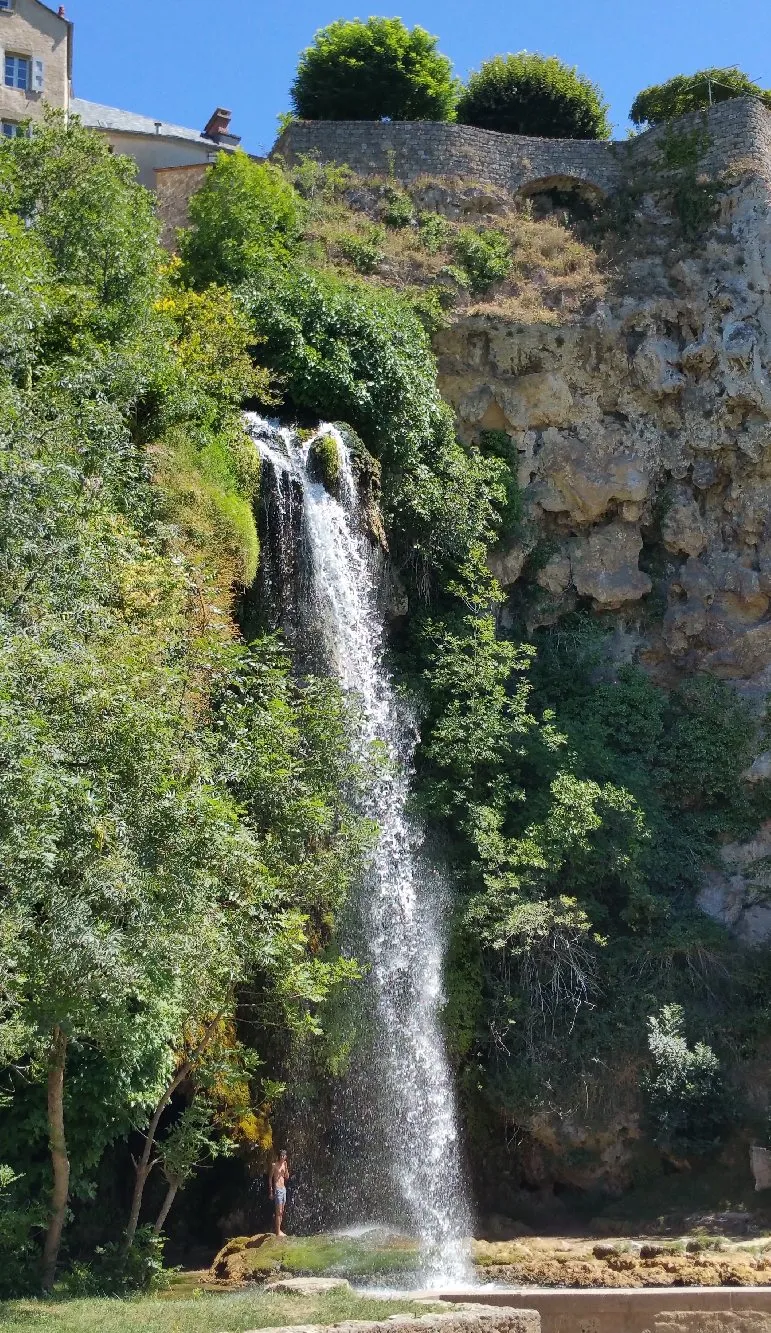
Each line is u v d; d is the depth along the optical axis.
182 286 25.80
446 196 30.31
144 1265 14.02
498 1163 20.66
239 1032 18.42
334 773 16.86
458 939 21.08
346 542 22.50
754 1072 20.78
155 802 11.63
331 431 22.95
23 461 12.45
